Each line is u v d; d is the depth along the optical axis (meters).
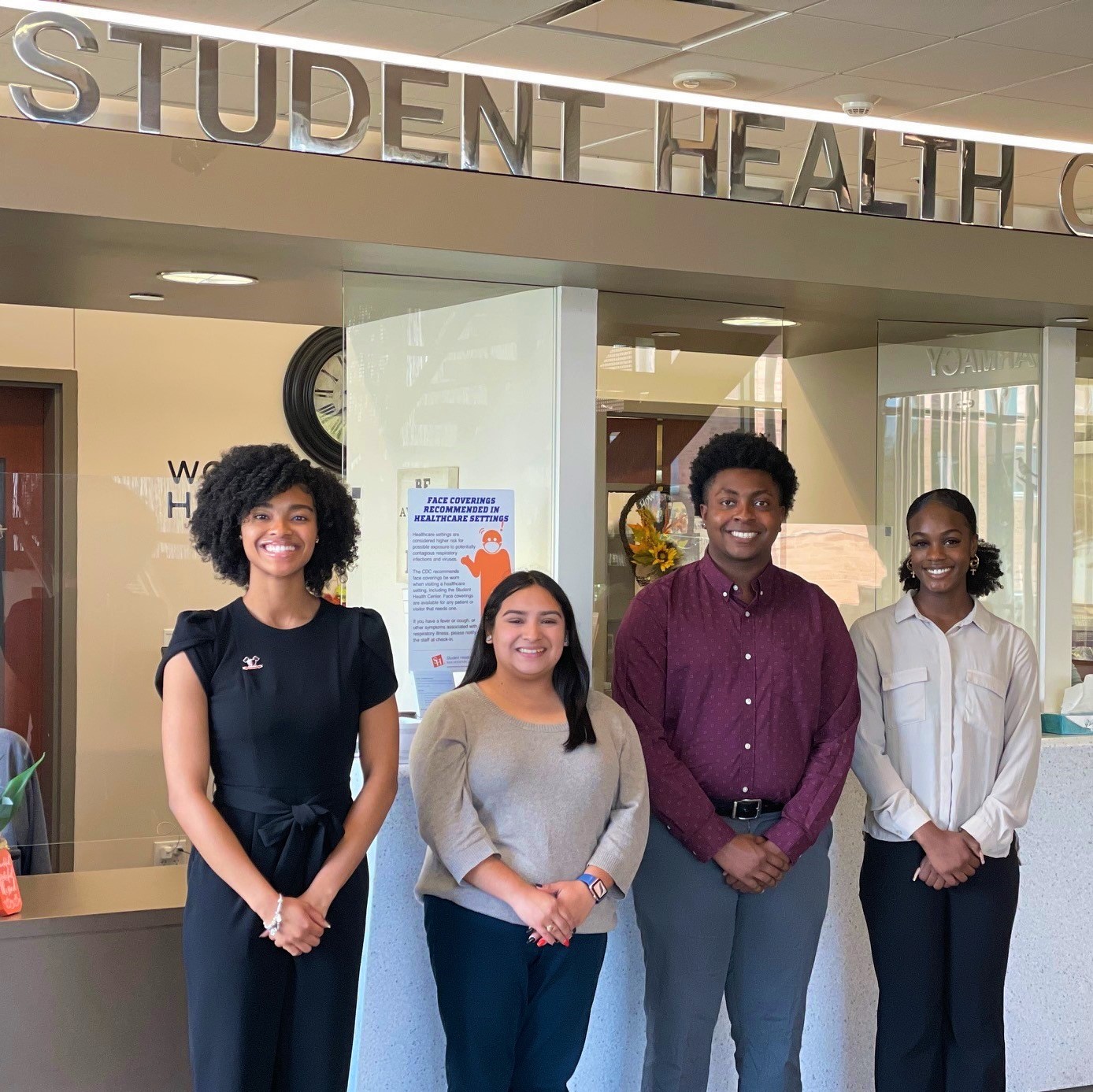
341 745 2.52
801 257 3.61
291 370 6.66
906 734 3.19
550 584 2.83
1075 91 5.30
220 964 2.39
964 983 3.12
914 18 4.48
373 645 2.59
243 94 4.25
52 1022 2.84
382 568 3.48
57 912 2.86
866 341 4.54
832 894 3.70
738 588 3.05
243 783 2.45
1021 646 3.26
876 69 5.04
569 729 2.78
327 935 2.45
